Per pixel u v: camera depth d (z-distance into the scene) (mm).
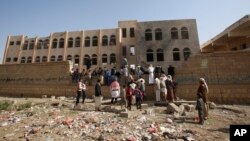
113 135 6641
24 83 20969
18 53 38219
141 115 9953
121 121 8570
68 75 19500
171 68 16422
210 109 11953
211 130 7453
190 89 15367
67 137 6465
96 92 11953
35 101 15562
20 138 6324
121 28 34938
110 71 17938
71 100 16172
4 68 22266
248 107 12391
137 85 13867
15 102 14422
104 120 8734
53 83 19812
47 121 8539
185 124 8289
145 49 28500
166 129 7273
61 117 9297
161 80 14125
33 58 37000
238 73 14344
